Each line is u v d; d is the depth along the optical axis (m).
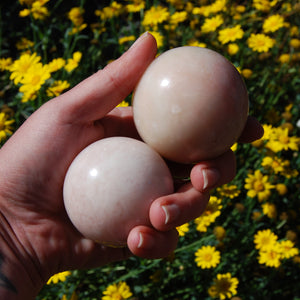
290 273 0.50
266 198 0.48
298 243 0.52
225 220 0.52
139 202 0.27
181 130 0.27
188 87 0.26
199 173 0.29
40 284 0.33
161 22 0.64
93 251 0.35
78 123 0.32
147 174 0.27
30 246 0.32
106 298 0.44
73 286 0.44
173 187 0.29
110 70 0.32
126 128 0.36
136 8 0.68
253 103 0.59
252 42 0.58
